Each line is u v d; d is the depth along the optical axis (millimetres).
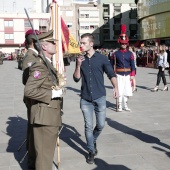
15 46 66500
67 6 72312
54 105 3402
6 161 4574
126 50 7801
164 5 41656
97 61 4309
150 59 28328
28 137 4422
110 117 7273
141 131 6027
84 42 4301
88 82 4312
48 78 3346
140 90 12164
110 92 11625
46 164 3430
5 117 7508
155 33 44375
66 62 6219
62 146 5180
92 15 72938
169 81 15344
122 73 7742
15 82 16359
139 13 49500
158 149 4965
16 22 65562
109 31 73250
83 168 4273
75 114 7641
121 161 4500
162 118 7113
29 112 3945
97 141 5434
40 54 3451
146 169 4195
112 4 72812
